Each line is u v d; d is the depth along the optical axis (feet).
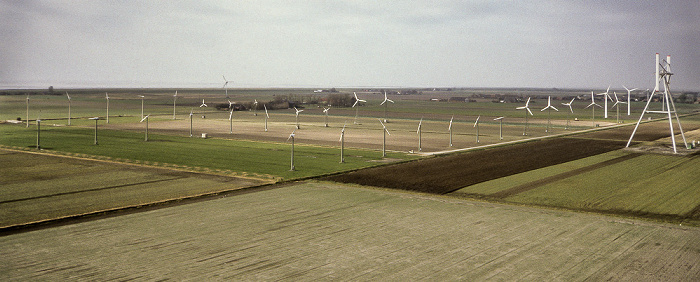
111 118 421.18
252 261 85.20
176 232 101.76
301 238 98.48
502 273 81.15
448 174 173.47
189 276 77.97
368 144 263.29
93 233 100.48
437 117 501.15
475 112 591.78
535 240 98.84
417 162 199.62
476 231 104.78
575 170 183.32
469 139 293.64
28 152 209.77
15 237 97.19
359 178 164.76
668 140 287.89
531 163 199.00
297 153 221.66
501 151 235.61
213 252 89.51
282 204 127.44
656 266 84.64
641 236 101.81
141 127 343.46
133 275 78.07
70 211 116.67
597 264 85.56
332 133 321.11
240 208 122.72
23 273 78.54
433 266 84.02
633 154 226.38
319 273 80.18
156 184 150.00
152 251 89.71
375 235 101.19
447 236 101.04
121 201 127.54
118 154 208.64
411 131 343.26
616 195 141.59
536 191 146.82
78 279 76.23
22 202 124.88
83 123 367.25
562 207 127.65
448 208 125.08
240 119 437.58
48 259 85.10
